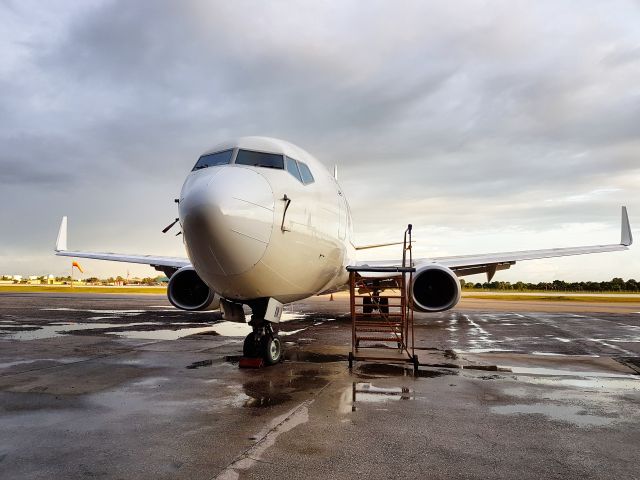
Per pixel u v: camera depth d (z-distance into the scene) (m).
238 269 6.10
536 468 3.26
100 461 3.34
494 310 23.98
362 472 3.15
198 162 7.70
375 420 4.38
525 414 4.64
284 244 6.60
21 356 8.41
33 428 4.13
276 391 5.60
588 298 45.31
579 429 4.16
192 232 5.86
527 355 8.67
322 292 10.67
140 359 8.09
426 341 10.88
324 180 8.66
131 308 22.38
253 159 7.27
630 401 5.22
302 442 3.74
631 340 11.08
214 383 6.06
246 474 3.10
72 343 10.19
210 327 13.94
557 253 14.18
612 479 3.09
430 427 4.17
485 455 3.49
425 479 3.05
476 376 6.65
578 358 8.34
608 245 14.69
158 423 4.27
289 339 10.93
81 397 5.30
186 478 3.04
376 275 12.12
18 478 3.04
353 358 7.24
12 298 32.94
